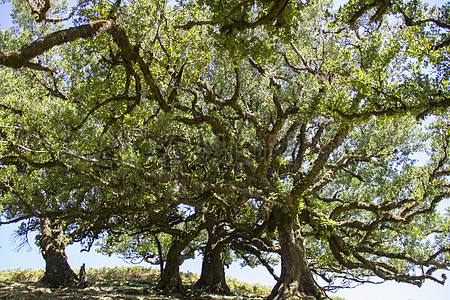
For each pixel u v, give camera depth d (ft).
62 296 61.62
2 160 49.88
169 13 42.50
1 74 52.47
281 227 64.13
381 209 67.00
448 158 68.69
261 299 69.77
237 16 37.73
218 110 60.23
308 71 55.67
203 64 46.93
